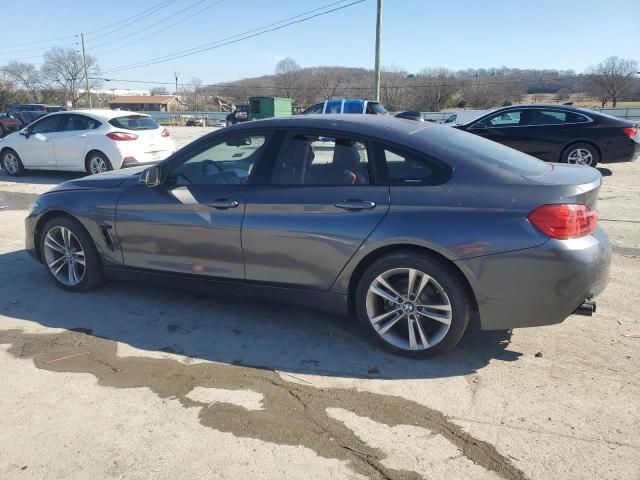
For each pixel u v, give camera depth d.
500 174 3.37
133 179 4.59
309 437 2.82
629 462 2.59
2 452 2.72
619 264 5.52
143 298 4.70
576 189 3.22
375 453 2.69
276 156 3.91
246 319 4.27
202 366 3.56
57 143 11.64
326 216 3.64
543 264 3.17
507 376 3.38
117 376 3.43
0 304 4.59
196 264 4.17
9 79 75.00
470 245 3.26
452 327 3.44
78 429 2.89
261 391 3.26
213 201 4.00
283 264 3.83
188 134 28.94
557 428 2.85
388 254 3.52
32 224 4.90
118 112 11.63
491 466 2.58
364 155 3.65
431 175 3.47
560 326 4.07
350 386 3.31
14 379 3.40
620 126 10.85
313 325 4.15
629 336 3.89
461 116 35.22
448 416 2.98
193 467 2.60
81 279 4.77
